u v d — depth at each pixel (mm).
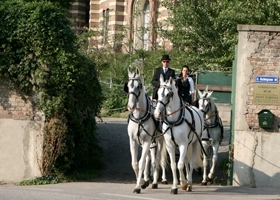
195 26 26969
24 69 18250
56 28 18250
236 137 17688
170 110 15320
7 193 14859
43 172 18156
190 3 27078
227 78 24359
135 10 39375
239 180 17719
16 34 18188
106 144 23797
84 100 19016
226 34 26359
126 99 34000
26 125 18547
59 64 18109
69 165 18469
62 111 18094
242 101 17641
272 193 16156
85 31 43781
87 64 19297
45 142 18141
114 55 36875
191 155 16328
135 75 15797
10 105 18656
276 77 17531
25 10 18359
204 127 17922
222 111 25031
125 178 19109
